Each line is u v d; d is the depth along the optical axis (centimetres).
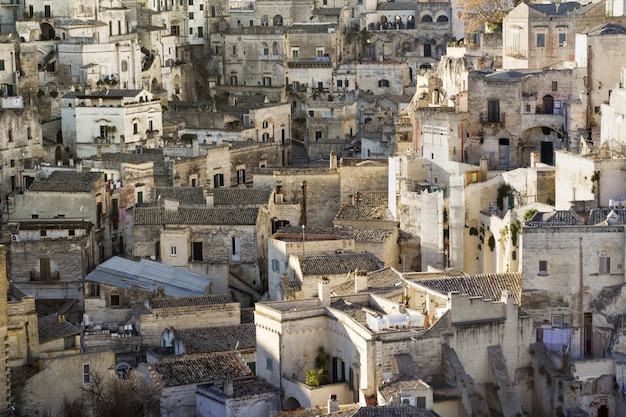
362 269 18325
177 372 16825
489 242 19512
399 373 15125
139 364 17562
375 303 16600
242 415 15888
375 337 15162
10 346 16850
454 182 19762
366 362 15175
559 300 16075
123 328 18950
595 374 15600
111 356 16988
